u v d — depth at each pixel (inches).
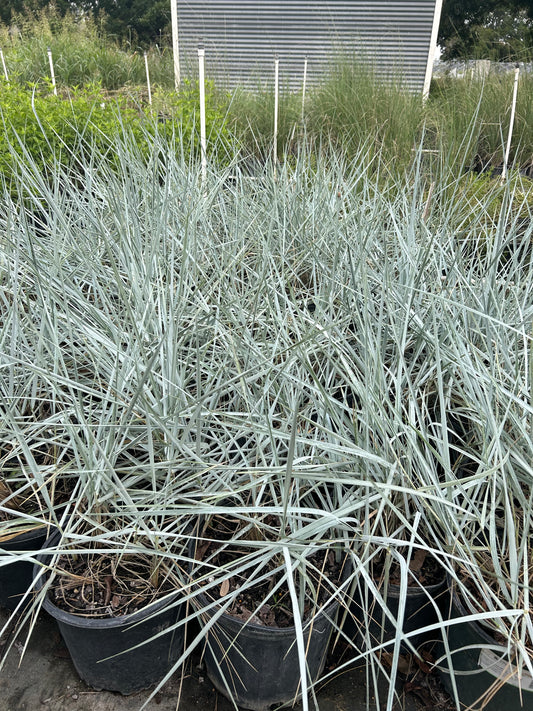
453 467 62.6
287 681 55.2
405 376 61.6
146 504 56.5
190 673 61.7
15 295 67.9
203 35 294.2
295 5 284.7
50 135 131.3
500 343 65.8
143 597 53.9
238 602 52.8
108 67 309.0
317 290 92.1
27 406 72.9
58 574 56.1
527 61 227.6
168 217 91.2
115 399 56.7
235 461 64.1
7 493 62.6
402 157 158.1
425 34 283.1
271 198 112.0
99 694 59.6
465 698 54.7
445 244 92.6
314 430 65.2
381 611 59.1
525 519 47.9
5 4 653.9
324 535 56.6
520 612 42.1
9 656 63.3
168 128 140.8
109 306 78.3
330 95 190.5
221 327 68.7
